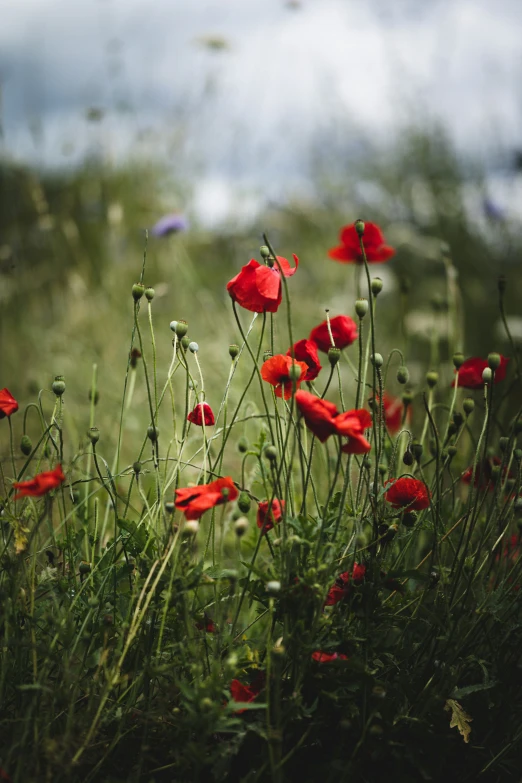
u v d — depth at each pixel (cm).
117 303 310
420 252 354
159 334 296
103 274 338
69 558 160
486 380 162
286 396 159
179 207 380
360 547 159
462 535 160
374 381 161
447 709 158
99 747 154
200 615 156
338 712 155
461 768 160
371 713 153
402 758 155
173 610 156
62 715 155
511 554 171
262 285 159
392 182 396
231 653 149
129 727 156
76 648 159
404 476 161
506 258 348
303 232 397
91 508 185
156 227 301
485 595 161
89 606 154
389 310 341
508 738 159
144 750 150
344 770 150
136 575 156
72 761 146
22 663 156
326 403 149
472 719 156
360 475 162
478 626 161
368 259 190
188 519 150
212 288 346
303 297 336
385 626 159
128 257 362
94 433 162
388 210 396
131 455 218
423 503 161
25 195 345
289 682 155
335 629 154
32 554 160
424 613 164
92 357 271
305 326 294
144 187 381
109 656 157
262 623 173
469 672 162
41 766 151
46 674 152
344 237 188
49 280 348
